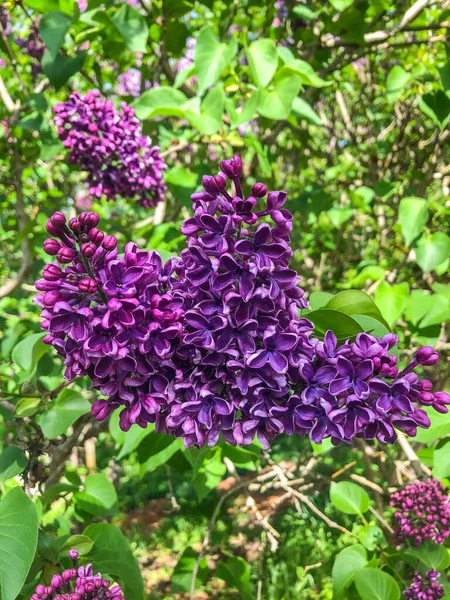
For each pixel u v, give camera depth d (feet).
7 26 2.38
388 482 2.68
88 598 1.09
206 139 2.07
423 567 1.83
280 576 3.80
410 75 2.08
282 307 0.83
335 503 2.02
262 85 1.72
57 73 1.85
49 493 1.67
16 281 2.23
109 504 1.78
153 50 2.38
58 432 1.39
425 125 3.06
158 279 0.87
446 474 1.52
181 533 4.89
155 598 2.21
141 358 0.82
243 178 2.45
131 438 1.53
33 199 2.95
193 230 0.85
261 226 0.80
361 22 2.19
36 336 1.58
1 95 2.27
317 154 3.50
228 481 5.34
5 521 1.10
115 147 1.76
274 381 0.83
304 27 2.51
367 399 0.84
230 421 0.86
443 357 2.77
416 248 2.07
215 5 2.76
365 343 0.85
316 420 0.84
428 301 1.92
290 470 2.62
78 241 0.83
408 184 2.87
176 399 0.86
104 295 0.82
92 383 0.87
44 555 1.26
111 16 1.85
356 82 3.53
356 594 1.79
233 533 4.34
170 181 1.95
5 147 2.50
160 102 1.78
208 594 4.06
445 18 2.19
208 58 1.74
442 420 1.54
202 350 0.85
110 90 2.77
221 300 0.84
